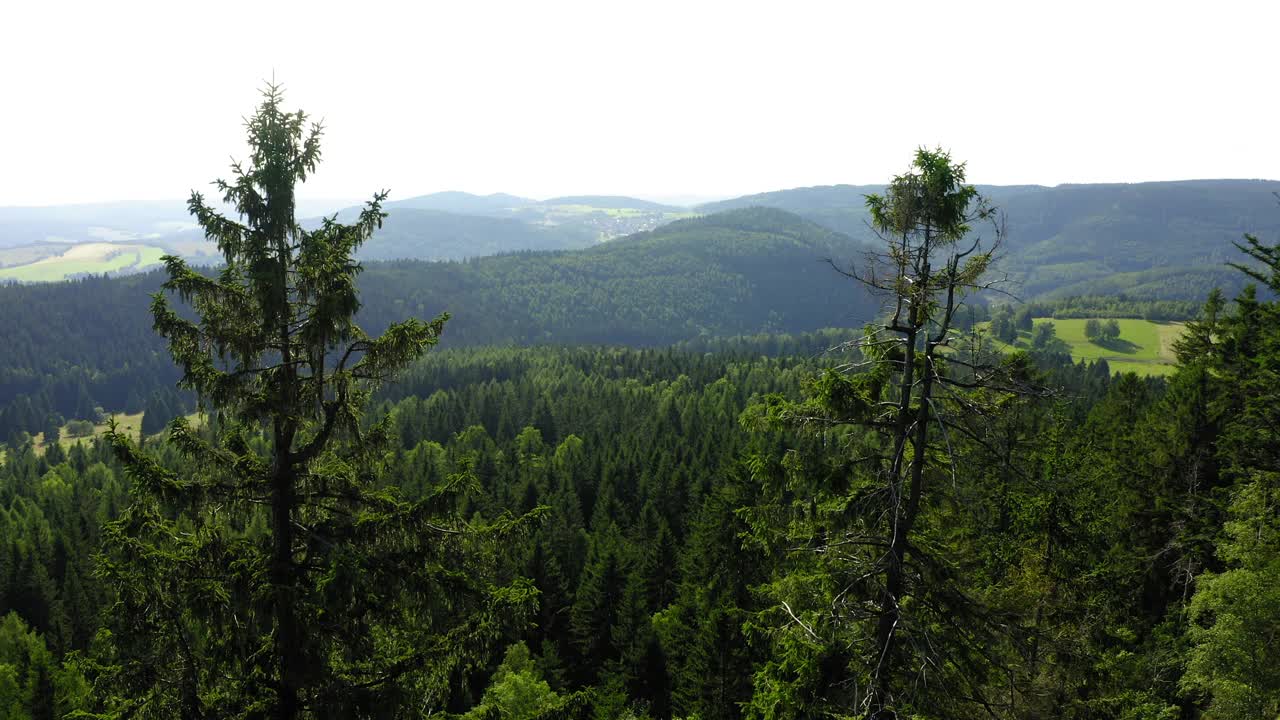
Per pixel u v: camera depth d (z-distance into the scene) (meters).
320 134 12.66
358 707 12.58
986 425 13.27
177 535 12.52
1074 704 18.36
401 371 12.79
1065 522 21.69
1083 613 21.41
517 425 136.12
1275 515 24.89
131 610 11.98
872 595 13.46
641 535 65.62
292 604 12.23
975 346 12.66
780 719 12.98
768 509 14.23
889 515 13.33
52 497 96.50
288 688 12.62
